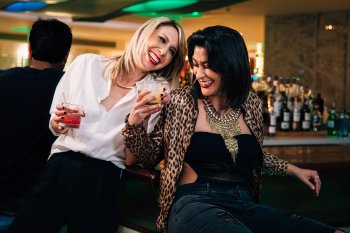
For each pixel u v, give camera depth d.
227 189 2.10
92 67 2.43
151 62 2.43
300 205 3.07
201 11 10.33
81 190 2.25
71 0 9.19
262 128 2.31
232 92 2.19
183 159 2.14
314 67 11.27
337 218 3.20
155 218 2.40
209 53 2.14
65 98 2.40
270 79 4.87
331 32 11.02
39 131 2.51
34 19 14.16
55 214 2.23
